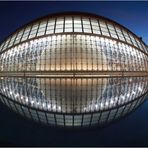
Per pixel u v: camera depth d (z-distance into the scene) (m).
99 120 10.20
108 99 15.54
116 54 44.47
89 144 7.11
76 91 19.31
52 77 38.59
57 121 10.05
